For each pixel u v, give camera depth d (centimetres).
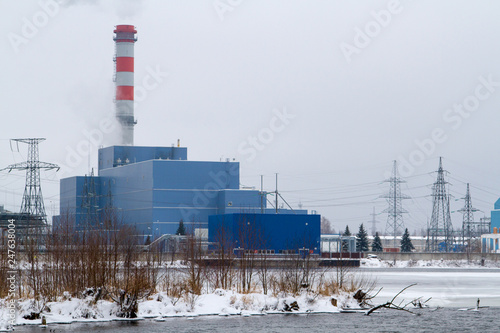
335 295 6216
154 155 19038
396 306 6053
